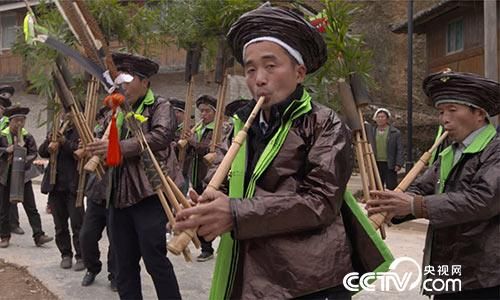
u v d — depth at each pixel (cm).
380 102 1998
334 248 201
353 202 217
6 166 698
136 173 372
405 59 2141
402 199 266
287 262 196
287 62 208
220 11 451
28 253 674
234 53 229
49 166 593
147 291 515
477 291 282
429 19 1538
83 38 233
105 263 624
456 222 263
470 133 285
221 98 463
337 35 306
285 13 209
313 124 207
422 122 1789
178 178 409
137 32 554
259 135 218
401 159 1023
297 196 194
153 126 385
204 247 637
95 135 435
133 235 390
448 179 288
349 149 206
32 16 232
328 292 205
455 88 283
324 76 336
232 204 189
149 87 404
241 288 209
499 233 272
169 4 525
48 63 393
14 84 2050
